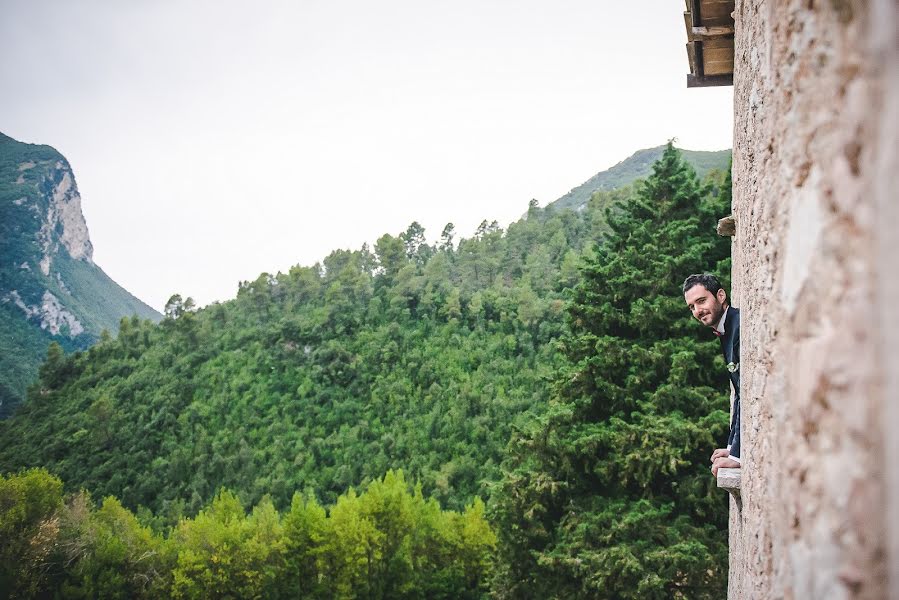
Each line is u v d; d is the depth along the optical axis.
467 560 38.09
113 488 92.06
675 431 10.34
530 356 100.19
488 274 128.00
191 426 104.06
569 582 11.25
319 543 35.91
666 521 10.79
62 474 96.31
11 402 165.12
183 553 34.78
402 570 36.69
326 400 107.00
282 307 135.00
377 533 36.25
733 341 2.84
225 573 34.75
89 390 118.69
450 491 73.25
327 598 35.28
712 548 10.22
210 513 45.97
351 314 125.06
